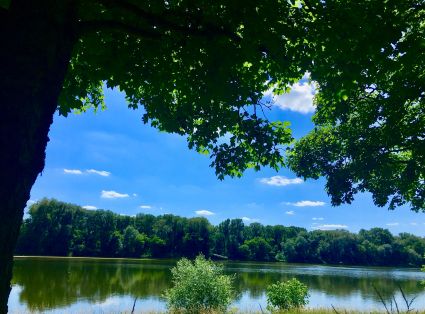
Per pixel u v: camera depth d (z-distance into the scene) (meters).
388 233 154.75
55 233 109.88
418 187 14.09
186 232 138.25
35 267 65.00
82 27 3.93
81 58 5.48
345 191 13.92
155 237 130.88
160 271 68.19
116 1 4.19
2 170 2.68
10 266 2.69
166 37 5.17
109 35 5.15
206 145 6.79
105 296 36.53
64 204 114.81
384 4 5.37
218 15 5.07
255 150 6.56
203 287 22.36
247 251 145.62
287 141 6.66
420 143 11.58
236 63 5.33
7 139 2.73
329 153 14.85
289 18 5.40
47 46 3.01
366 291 47.16
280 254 149.50
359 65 5.43
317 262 147.12
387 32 5.18
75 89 5.93
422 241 151.00
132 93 5.98
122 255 123.31
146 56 5.32
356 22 5.14
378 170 13.23
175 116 6.57
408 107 12.66
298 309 18.91
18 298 33.25
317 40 5.33
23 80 2.85
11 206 2.68
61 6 3.14
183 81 5.82
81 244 116.38
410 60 5.71
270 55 5.36
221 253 144.25
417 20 7.23
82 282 47.16
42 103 2.99
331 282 60.34
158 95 6.32
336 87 5.89
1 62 2.83
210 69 5.37
